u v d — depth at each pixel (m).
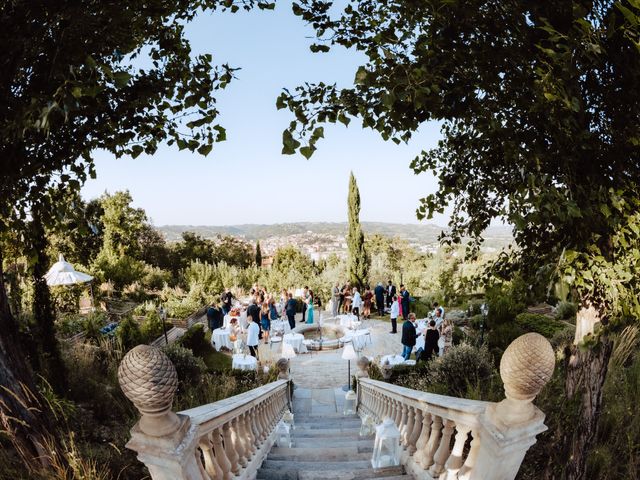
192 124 3.04
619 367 5.15
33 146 2.69
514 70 2.03
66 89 1.95
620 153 2.18
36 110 1.99
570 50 1.72
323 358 13.61
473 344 10.12
